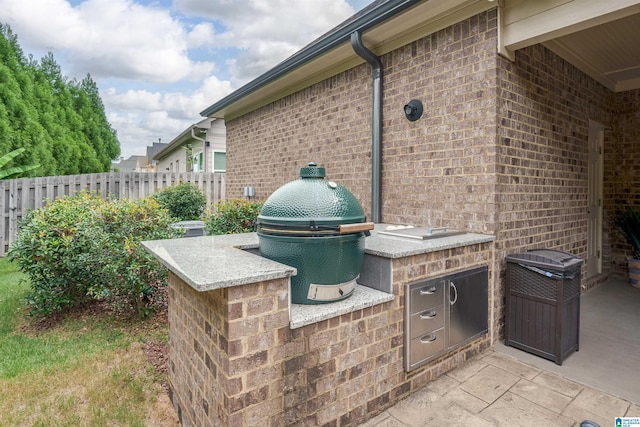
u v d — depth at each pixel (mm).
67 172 14469
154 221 4301
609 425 2338
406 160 4449
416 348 2713
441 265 2986
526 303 3381
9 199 7809
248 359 1847
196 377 2250
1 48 12492
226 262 2170
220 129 12688
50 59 17125
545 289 3234
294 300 2301
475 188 3713
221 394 1880
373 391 2441
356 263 2396
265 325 1901
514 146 3793
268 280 1895
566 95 4695
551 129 4410
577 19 3100
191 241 3105
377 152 4746
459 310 3117
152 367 3223
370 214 5074
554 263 3176
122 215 4133
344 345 2262
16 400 2736
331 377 2201
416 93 4312
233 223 5602
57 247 4113
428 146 4176
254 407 1875
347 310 2258
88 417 2553
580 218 5184
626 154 5980
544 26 3285
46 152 12383
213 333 1979
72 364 3271
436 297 2885
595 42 4406
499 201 3611
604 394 2689
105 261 3920
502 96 3629
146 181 9188
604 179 5930
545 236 4348
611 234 6070
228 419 1811
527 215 4016
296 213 2238
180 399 2547
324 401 2172
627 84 5906
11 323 4207
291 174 6758
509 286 3520
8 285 5484
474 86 3715
